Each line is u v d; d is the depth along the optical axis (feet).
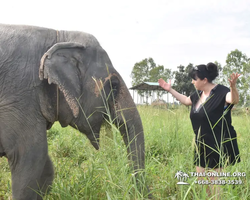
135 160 10.09
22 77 9.00
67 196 10.02
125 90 10.66
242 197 9.49
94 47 10.28
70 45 9.57
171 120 19.62
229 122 10.66
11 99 8.88
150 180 11.57
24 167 9.04
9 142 8.96
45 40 9.79
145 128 21.09
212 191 9.29
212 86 10.75
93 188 10.43
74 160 15.72
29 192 9.11
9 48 9.12
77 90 9.44
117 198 8.83
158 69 144.87
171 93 12.26
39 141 9.23
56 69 8.99
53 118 9.86
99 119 10.55
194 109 11.12
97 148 10.97
